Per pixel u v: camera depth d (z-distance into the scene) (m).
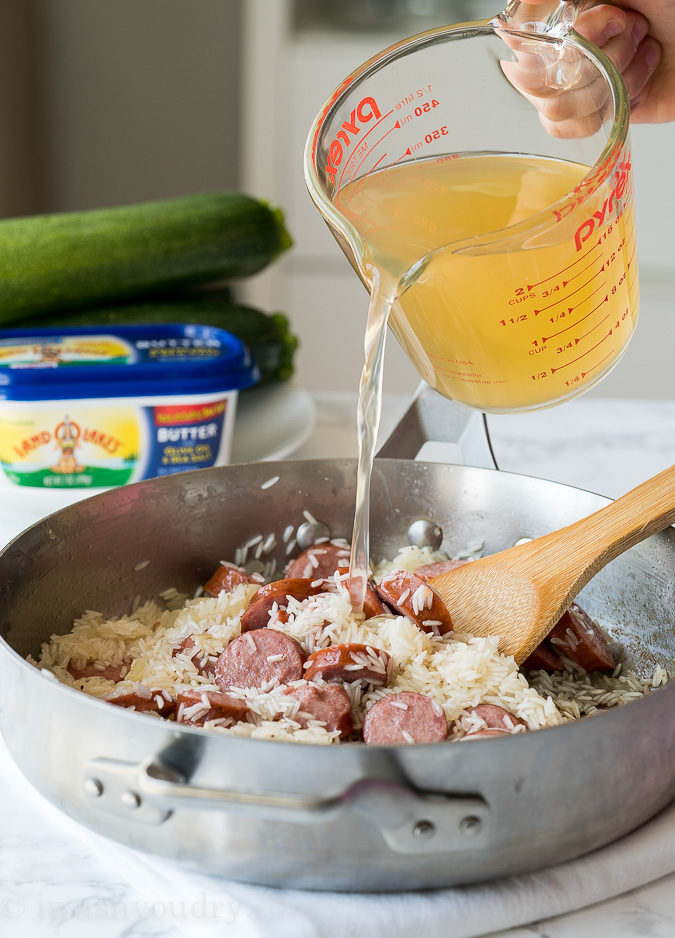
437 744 0.56
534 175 0.78
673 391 2.49
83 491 1.19
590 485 1.24
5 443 1.16
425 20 2.71
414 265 0.70
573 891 0.62
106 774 0.60
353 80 0.79
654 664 0.90
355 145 0.80
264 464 1.00
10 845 0.67
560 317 0.73
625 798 0.63
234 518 1.00
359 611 0.87
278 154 2.58
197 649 0.85
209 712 0.72
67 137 2.88
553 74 0.79
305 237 2.62
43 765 0.66
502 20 0.79
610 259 0.73
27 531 0.82
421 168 0.80
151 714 0.76
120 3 2.74
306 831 0.59
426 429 1.08
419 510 1.03
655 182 2.34
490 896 0.62
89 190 2.93
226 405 1.21
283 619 0.86
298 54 2.49
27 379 1.13
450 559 1.02
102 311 1.59
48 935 0.59
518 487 0.98
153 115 2.84
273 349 1.58
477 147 0.84
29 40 2.77
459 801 0.58
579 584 0.84
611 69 0.74
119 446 1.18
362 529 0.86
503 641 0.84
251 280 2.63
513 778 0.58
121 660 0.88
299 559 0.98
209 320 1.56
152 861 0.65
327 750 0.56
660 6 0.95
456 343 0.75
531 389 0.78
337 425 1.47
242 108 2.80
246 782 0.57
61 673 0.82
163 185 2.92
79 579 0.90
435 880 0.61
